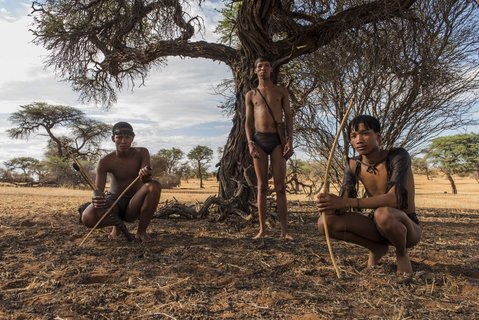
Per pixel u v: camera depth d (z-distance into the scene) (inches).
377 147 128.9
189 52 314.7
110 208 175.6
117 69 393.7
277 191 199.0
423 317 95.8
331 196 126.3
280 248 173.5
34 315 97.0
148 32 387.2
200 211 269.0
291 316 96.0
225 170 274.5
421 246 189.6
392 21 275.7
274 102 198.4
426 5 284.0
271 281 124.9
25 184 1397.6
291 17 281.0
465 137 1656.0
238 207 261.3
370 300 107.0
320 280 125.2
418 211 424.2
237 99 279.3
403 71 296.5
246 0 256.2
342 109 321.4
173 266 140.1
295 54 279.3
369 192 132.2
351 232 133.8
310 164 378.6
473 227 271.0
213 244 183.3
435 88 300.0
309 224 263.1
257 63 201.0
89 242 185.3
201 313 98.2
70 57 386.0
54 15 374.9
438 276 126.8
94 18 374.6
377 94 307.9
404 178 123.3
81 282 124.4
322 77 319.0
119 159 187.2
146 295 111.0
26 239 193.2
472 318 95.3
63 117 1686.8
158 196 184.1
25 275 131.4
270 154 200.2
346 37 281.3
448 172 1697.8
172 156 2544.3
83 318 95.4
